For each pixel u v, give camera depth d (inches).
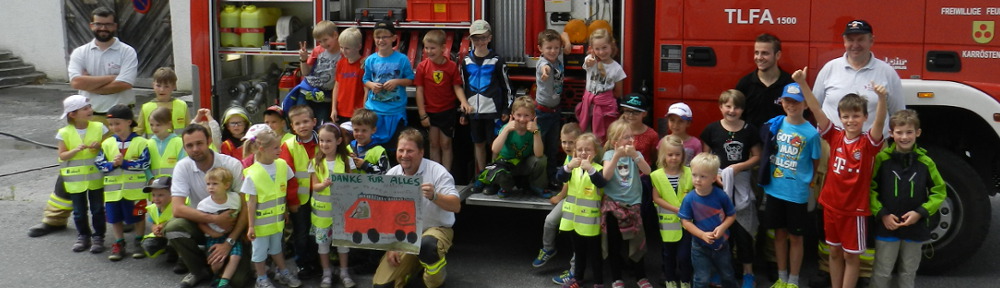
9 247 264.2
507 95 250.8
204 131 229.9
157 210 242.7
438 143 259.8
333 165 229.8
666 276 224.8
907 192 203.8
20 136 417.7
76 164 257.3
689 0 236.1
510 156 243.3
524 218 293.3
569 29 252.1
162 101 273.3
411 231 218.1
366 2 277.6
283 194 226.5
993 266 246.2
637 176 219.6
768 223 222.7
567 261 251.6
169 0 540.1
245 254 233.6
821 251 228.8
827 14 227.6
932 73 226.1
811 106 213.6
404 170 224.8
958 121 242.5
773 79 228.7
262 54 281.4
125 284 236.7
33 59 576.4
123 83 287.0
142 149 251.9
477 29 245.3
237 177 236.1
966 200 230.4
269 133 221.1
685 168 219.5
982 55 221.6
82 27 566.9
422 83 256.1
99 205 260.1
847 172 206.4
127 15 554.3
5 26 576.1
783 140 216.8
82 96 260.4
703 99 239.0
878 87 199.8
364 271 242.4
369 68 255.1
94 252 260.2
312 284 236.7
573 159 217.2
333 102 266.2
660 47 240.7
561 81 244.8
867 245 217.2
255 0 279.0
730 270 213.2
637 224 218.1
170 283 237.8
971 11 220.8
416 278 240.4
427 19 259.9
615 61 241.0
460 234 276.8
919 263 218.4
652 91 257.0
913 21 225.3
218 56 283.0
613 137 215.2
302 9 291.4
